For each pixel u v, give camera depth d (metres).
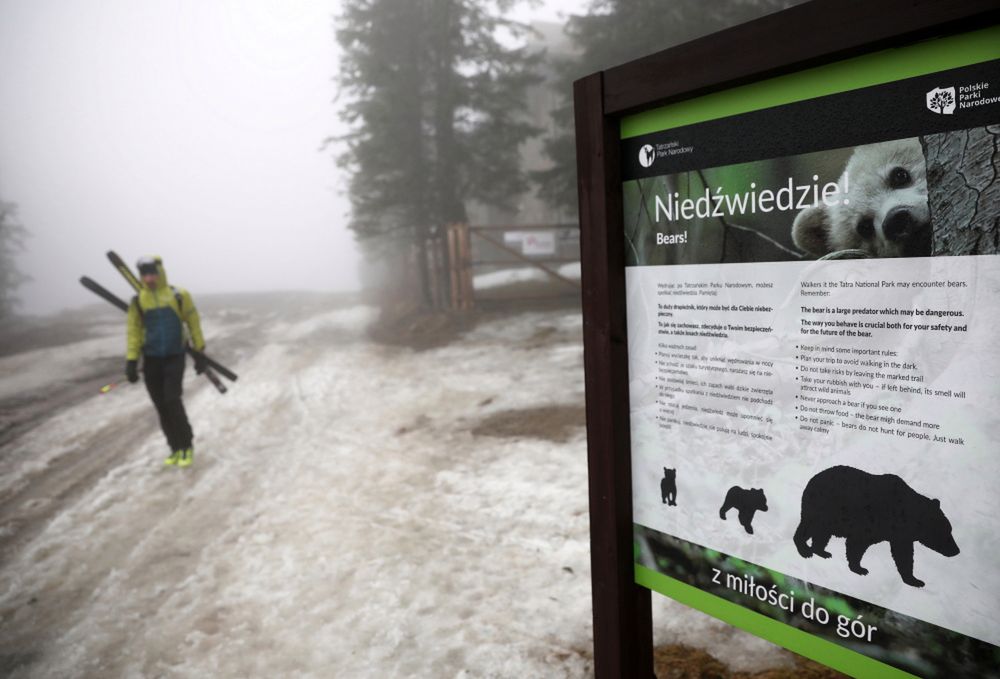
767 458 1.39
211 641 2.58
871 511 1.23
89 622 2.82
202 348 5.14
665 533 1.64
